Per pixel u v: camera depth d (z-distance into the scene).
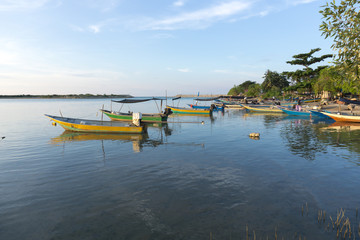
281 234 6.10
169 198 8.31
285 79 114.25
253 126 28.75
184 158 13.78
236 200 8.12
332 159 13.13
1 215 7.22
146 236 6.11
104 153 15.23
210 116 44.81
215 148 16.41
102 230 6.41
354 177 10.22
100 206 7.76
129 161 13.21
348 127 26.67
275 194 8.58
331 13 5.57
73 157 14.22
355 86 6.16
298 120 35.66
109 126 23.12
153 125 31.08
